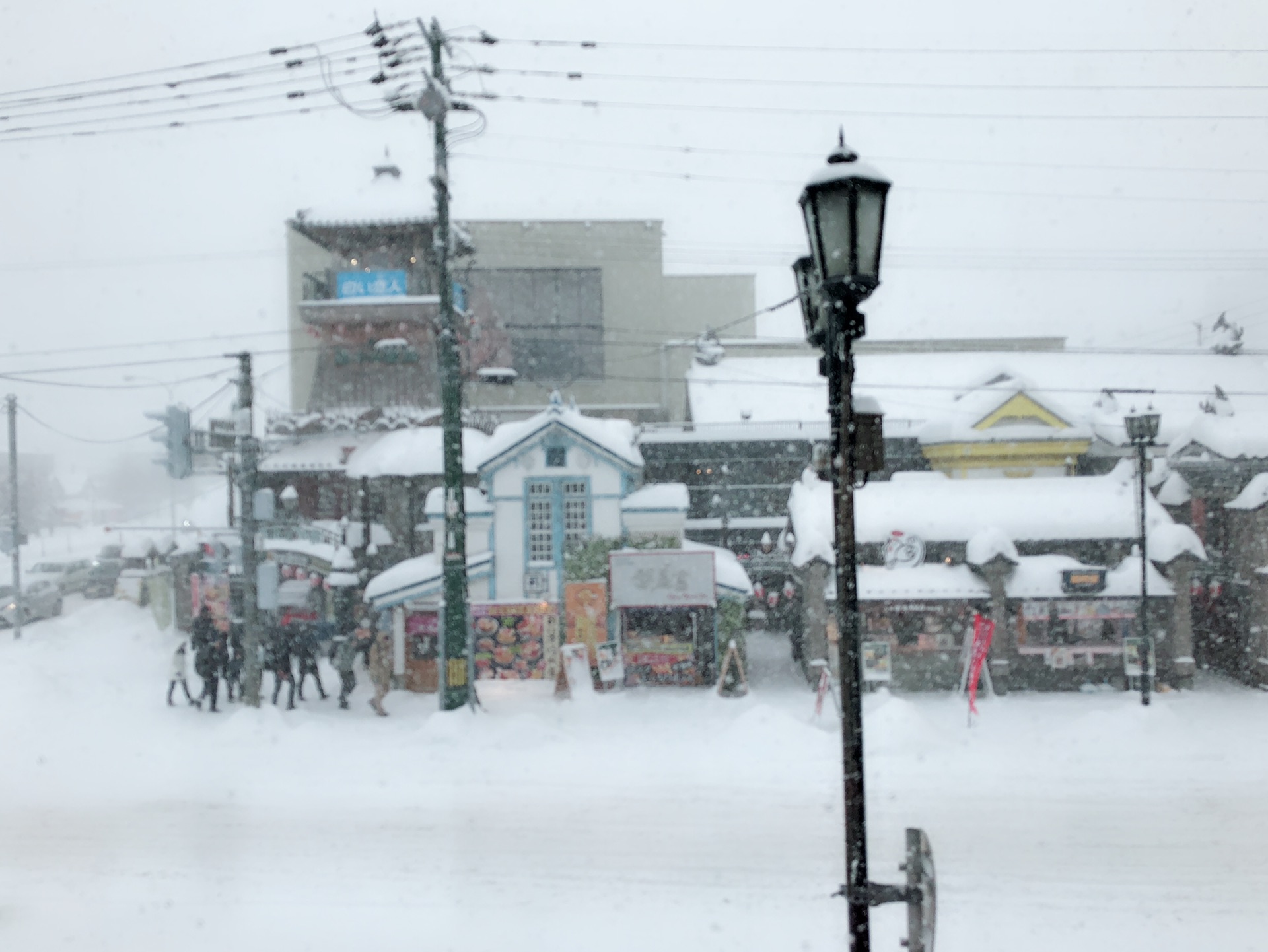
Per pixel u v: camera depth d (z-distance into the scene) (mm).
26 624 33125
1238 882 10078
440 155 18062
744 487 30922
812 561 22141
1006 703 20281
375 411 30656
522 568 22766
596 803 12945
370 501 27953
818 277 6027
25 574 37594
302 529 27594
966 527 22703
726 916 9359
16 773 14664
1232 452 23344
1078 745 15695
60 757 15617
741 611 22469
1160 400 29609
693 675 22234
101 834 11898
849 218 5805
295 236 43906
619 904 9664
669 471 31188
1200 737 16266
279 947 8812
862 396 6086
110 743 16484
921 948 5637
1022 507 23078
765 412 31578
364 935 9039
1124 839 11359
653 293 43594
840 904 9625
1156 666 22047
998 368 26766
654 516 22656
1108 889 9906
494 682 22297
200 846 11430
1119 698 20750
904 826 11906
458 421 18562
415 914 9469
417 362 32031
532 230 43500
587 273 42688
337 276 32062
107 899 9961
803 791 13383
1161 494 24375
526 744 16047
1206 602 24422
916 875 5750
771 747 15492
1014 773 14109
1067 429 25516
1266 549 22156
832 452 5988
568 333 42594
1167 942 8734
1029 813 12312
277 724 17141
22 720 18172
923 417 30000
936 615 22125
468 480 26938
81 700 20141
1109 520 22734
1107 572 21875
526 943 8836
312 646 21266
